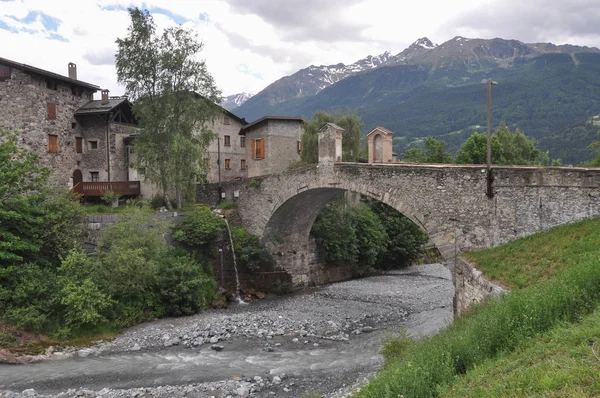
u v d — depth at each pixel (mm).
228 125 47750
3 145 24484
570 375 6941
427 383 8984
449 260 22062
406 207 23875
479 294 18391
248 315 25672
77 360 18391
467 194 21562
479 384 8125
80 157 37250
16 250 22328
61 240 24594
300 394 14539
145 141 32531
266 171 44250
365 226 43000
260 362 18062
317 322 24312
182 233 29641
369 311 27188
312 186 29188
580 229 17375
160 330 22375
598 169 18125
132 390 14969
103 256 24453
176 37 32781
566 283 10570
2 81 32969
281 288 33344
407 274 43125
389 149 29766
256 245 33188
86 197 35406
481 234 21141
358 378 15602
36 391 15023
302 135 44531
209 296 29031
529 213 19766
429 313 26203
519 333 9508
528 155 57781
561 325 9133
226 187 36375
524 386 7215
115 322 22438
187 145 31438
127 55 32375
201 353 19344
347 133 44281
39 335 19891
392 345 17922
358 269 41938
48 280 21703
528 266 16938
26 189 24922
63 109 35438
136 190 36750
